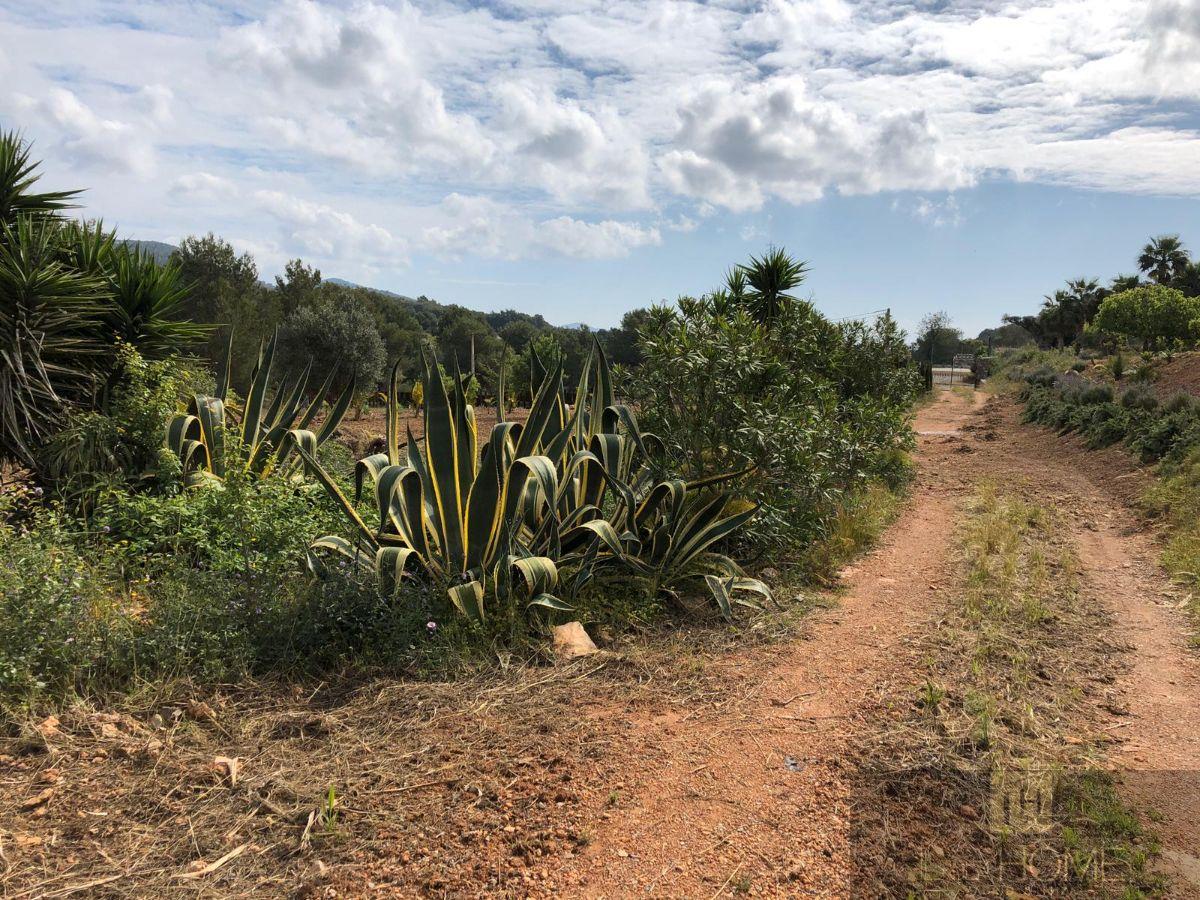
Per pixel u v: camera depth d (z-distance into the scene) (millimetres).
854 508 8297
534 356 6059
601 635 4719
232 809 2750
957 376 48969
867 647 4766
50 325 6578
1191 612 5590
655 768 3240
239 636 3906
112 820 2646
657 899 2455
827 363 10414
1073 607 5676
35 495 5711
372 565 4750
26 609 3547
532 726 3541
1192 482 9227
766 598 5551
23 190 7363
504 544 4855
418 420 17891
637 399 7445
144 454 6508
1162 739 3662
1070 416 16703
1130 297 33875
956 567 6715
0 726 3090
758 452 6695
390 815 2791
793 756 3381
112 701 3416
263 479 6324
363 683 3834
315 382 25516
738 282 10055
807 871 2605
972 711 3846
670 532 5629
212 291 26797
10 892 2268
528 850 2643
